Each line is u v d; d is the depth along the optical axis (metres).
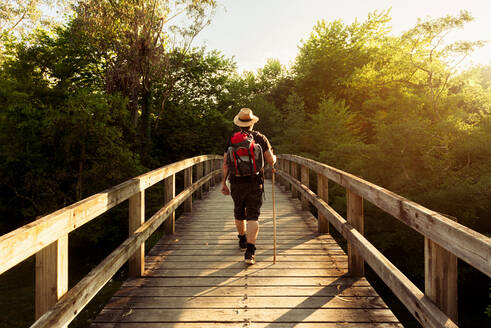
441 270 1.62
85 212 2.04
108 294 11.48
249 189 3.70
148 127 20.61
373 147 16.22
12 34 19.39
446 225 1.47
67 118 15.40
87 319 9.61
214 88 28.19
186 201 6.66
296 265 3.68
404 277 2.00
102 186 16.39
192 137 24.77
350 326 2.44
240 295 2.96
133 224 3.27
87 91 16.92
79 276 14.56
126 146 17.73
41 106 16.52
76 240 17.02
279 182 11.54
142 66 18.39
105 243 18.14
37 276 1.71
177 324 2.48
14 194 17.59
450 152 14.70
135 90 19.06
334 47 32.66
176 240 4.72
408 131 14.16
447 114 18.05
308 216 6.21
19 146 15.98
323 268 3.58
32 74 19.80
